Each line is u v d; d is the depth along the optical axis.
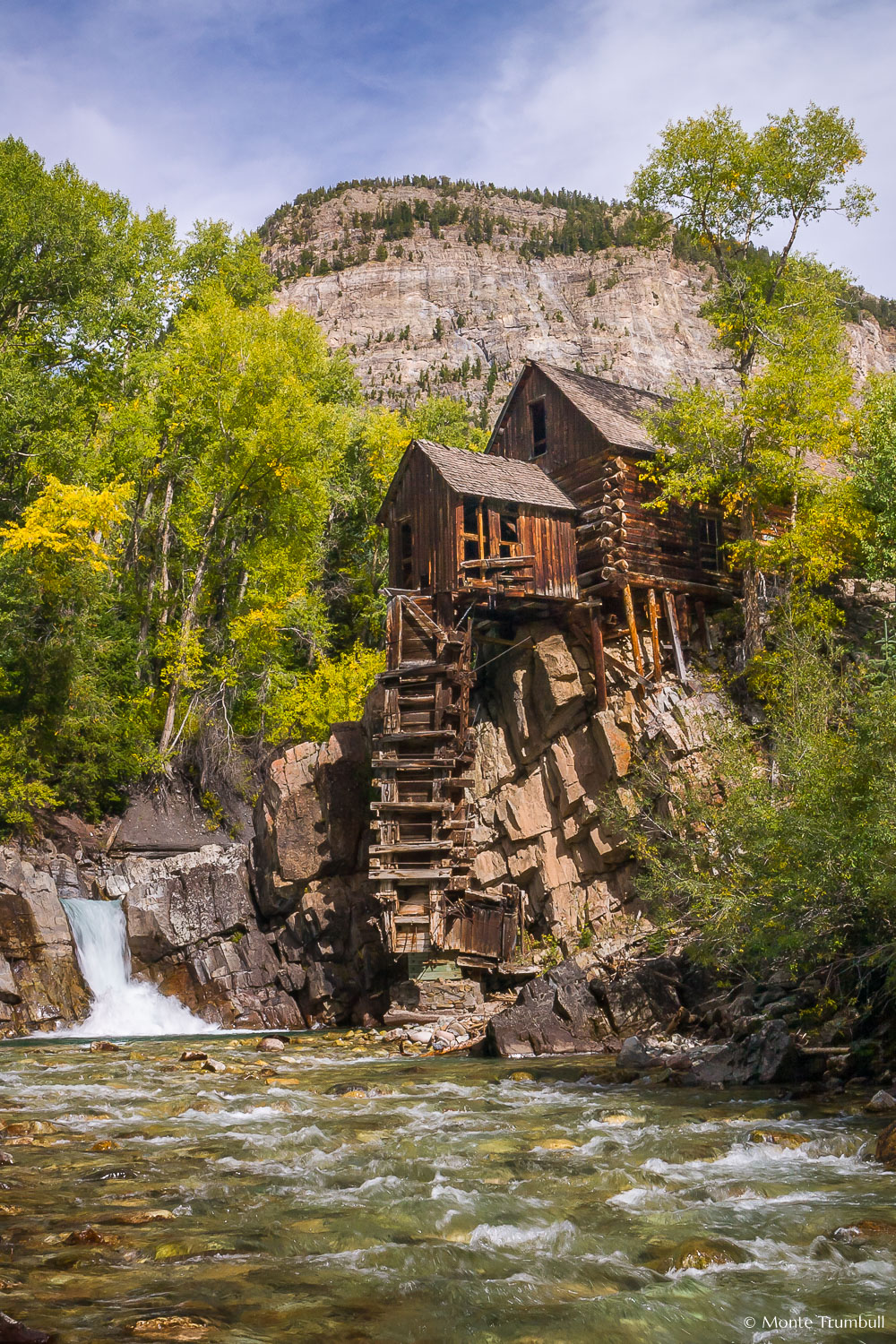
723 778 21.41
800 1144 10.49
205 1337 5.71
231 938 29.06
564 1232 7.71
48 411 36.69
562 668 28.55
